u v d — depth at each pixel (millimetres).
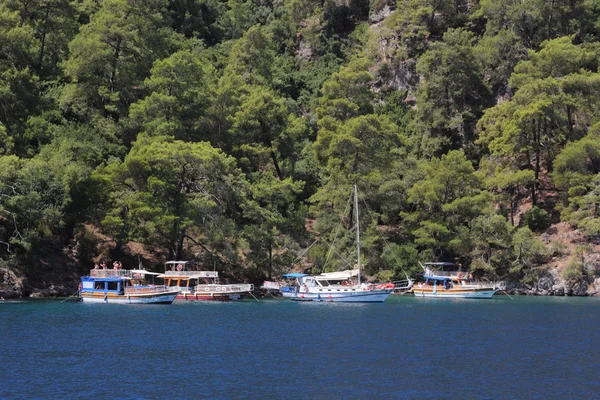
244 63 146750
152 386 42031
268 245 102688
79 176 94875
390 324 69062
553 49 125188
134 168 95938
